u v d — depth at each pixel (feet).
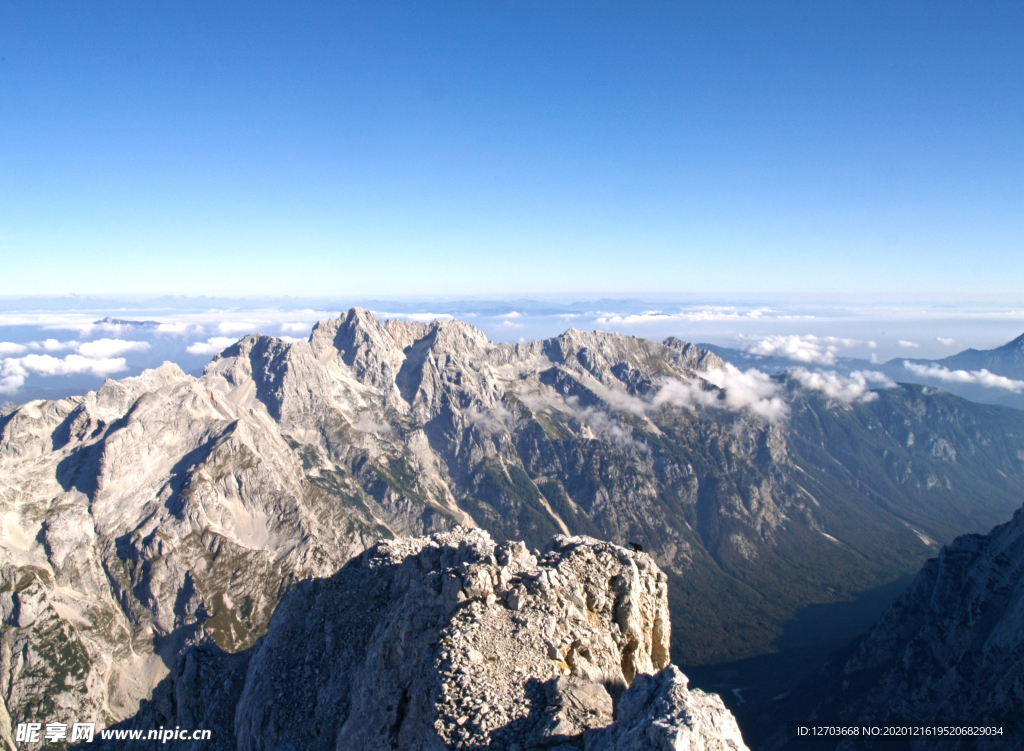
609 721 124.36
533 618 156.04
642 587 183.21
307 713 184.03
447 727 125.70
